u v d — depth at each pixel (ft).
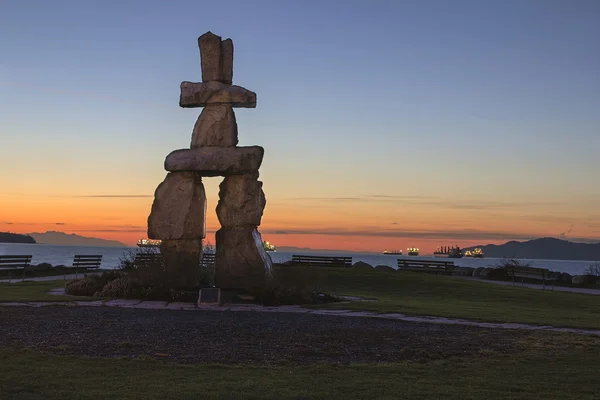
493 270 149.07
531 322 59.67
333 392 30.40
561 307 80.38
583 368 37.55
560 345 46.24
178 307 66.54
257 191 79.87
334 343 45.27
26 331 46.11
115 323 52.13
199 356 38.99
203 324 53.31
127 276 78.43
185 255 78.43
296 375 33.94
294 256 157.17
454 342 47.03
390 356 41.11
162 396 28.76
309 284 79.71
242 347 42.65
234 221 79.15
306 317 60.44
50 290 81.20
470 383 33.09
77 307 63.05
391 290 97.71
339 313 64.18
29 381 30.73
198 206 78.95
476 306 76.74
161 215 79.05
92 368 33.88
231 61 81.92
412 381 33.30
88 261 124.98
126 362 35.73
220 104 80.48
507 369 37.06
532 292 97.60
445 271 156.46
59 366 34.14
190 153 79.30
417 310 67.51
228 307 67.72
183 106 81.66
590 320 63.46
